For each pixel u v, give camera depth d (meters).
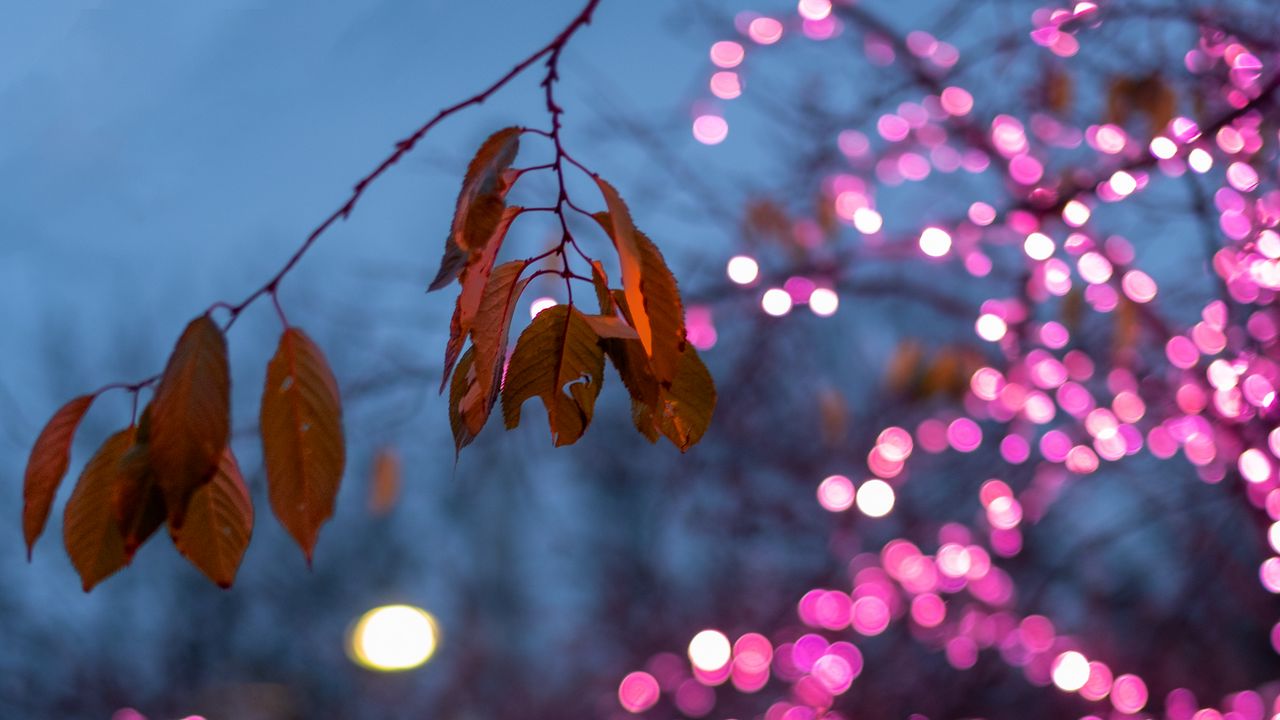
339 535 8.41
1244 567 3.54
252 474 2.40
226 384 0.72
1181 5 2.28
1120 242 2.76
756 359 3.52
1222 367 2.44
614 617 5.71
